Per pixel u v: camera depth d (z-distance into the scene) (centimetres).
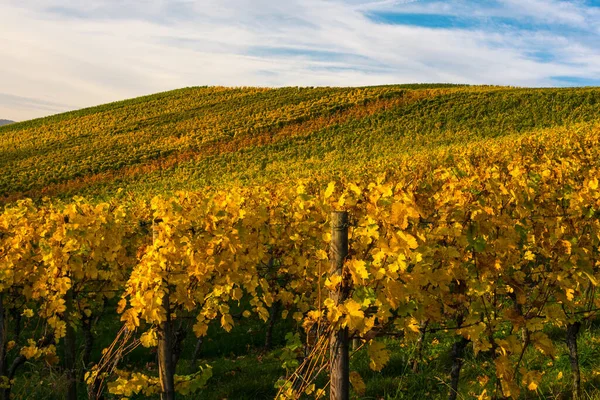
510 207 455
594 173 664
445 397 520
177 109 6944
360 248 347
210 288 519
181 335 515
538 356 585
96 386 548
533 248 470
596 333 626
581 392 476
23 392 631
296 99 6450
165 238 443
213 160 4581
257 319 1039
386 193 348
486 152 1925
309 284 559
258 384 701
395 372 634
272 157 4428
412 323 333
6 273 572
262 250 510
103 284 695
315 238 596
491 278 402
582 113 3956
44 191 4153
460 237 368
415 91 5816
